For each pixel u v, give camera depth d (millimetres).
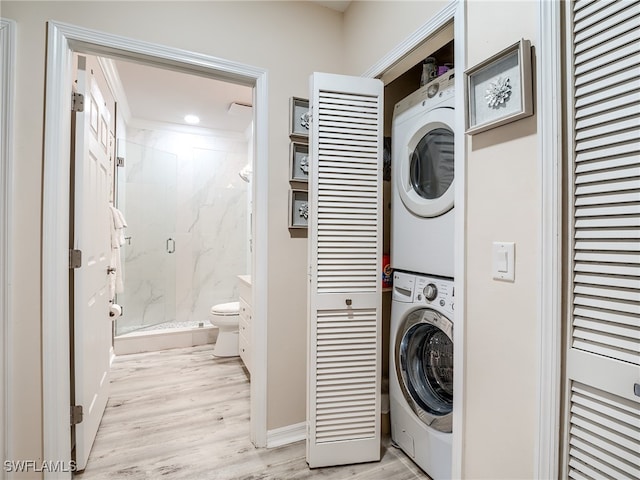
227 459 1674
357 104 1650
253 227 1837
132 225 3473
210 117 3605
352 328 1647
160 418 2045
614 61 766
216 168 4125
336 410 1629
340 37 2035
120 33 1500
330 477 1552
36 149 1347
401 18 1524
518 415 962
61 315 1394
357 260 1653
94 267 1765
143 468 1596
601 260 783
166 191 3750
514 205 979
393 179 1797
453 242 1387
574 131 840
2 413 1294
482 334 1084
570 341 843
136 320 3496
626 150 740
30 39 1344
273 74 1831
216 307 3162
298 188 1892
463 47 1166
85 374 1591
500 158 1024
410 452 1643
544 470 875
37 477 1351
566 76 859
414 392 1661
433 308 1466
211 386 2490
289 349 1860
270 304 1815
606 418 769
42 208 1354
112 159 2639
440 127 1511
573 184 841
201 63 1661
